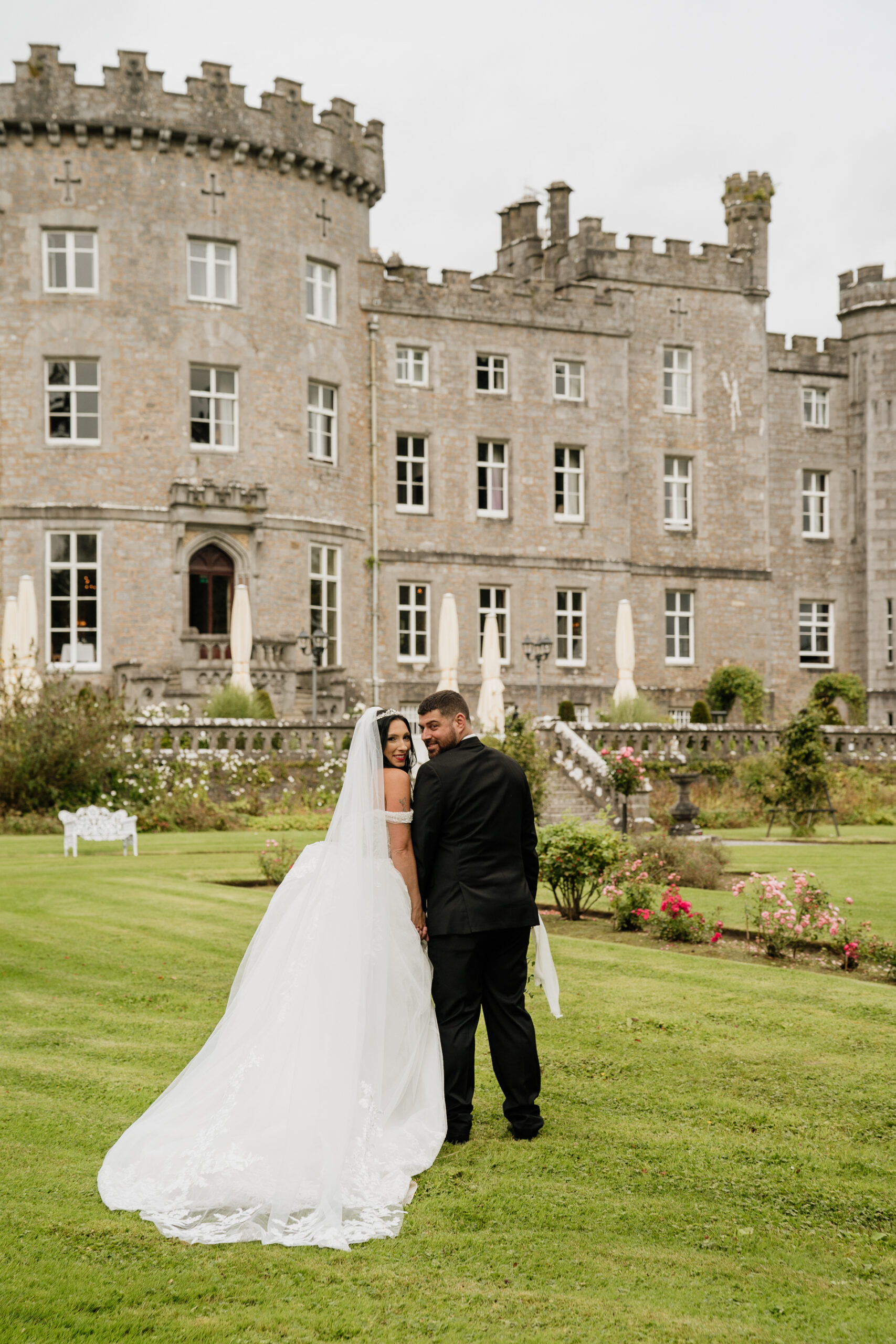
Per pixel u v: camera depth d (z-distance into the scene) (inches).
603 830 437.4
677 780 789.2
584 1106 224.1
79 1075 240.5
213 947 373.1
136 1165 185.0
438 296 1391.5
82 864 591.8
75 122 1171.9
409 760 218.7
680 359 1562.5
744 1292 153.6
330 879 205.8
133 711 943.7
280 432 1251.2
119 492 1186.6
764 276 1592.0
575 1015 285.0
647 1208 178.4
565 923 426.0
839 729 1179.9
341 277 1317.7
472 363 1409.9
